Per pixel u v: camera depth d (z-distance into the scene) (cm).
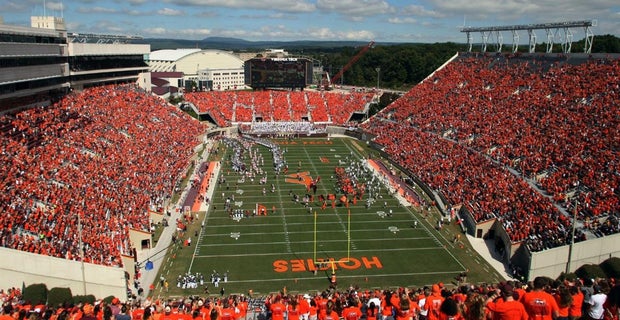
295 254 4216
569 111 6212
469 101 8119
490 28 9525
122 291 3303
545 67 7794
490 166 5809
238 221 4994
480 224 4572
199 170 6969
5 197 3769
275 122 10219
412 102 9406
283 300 2097
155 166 5991
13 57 5250
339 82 18138
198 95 10894
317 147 8781
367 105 10994
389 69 17175
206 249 4319
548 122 6228
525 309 1278
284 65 11475
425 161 6812
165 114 8512
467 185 5525
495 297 1408
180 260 4097
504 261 4134
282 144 9044
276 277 3797
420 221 5041
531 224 4147
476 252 4306
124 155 5844
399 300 1645
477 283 3706
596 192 4369
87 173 4891
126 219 4347
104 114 6875
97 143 5788
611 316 1230
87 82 7756
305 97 11381
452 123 7694
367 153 8250
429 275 3853
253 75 11481
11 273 3177
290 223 4944
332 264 4016
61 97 6750
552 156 5431
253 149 8512
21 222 3547
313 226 4866
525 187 4941
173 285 3675
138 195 4972
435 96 9056
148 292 3572
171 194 5616
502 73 8438
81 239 3353
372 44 19288
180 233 4650
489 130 6844
